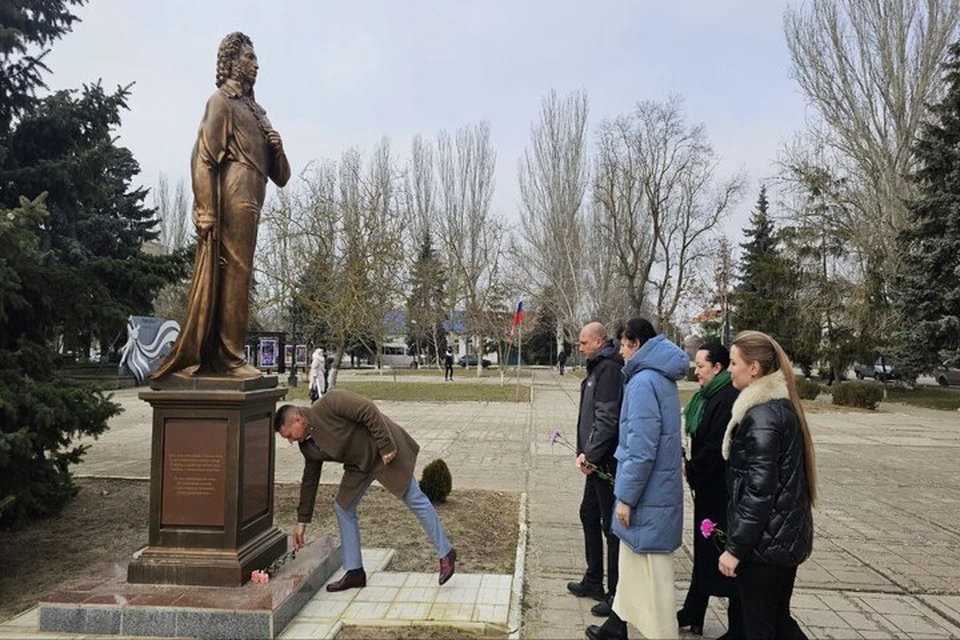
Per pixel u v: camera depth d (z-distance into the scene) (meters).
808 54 29.31
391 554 6.00
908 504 8.80
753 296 34.38
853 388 23.47
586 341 4.97
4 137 7.77
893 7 27.72
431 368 54.22
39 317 6.98
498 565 5.83
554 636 4.45
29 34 7.68
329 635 4.25
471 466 11.08
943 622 4.82
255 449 5.04
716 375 4.52
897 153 28.17
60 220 10.15
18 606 4.95
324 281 18.12
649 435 3.82
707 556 4.39
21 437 5.29
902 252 25.05
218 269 5.02
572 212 42.09
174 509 4.76
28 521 7.11
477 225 45.16
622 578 4.00
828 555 6.46
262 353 34.97
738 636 4.24
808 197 31.62
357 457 5.05
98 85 7.86
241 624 4.17
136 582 4.64
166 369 4.93
